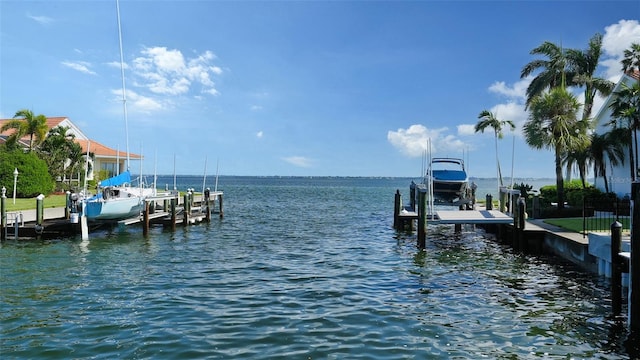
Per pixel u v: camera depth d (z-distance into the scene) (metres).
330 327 9.99
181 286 13.62
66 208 25.64
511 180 25.80
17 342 9.05
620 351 8.77
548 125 25.20
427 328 10.02
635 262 9.39
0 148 40.41
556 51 32.22
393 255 19.28
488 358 8.43
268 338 9.28
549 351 8.77
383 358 8.35
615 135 25.95
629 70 28.23
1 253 19.23
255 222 32.72
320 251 20.28
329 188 128.75
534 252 19.58
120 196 26.23
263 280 14.51
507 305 11.84
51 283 13.94
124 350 8.65
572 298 12.49
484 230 27.67
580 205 26.61
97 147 56.16
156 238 24.16
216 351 8.60
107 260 17.81
